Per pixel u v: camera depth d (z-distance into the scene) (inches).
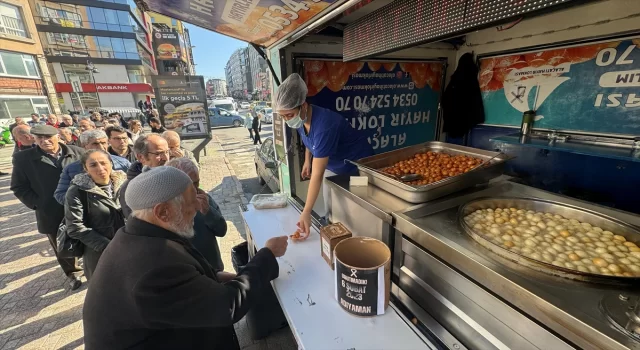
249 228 65.7
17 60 574.9
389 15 52.4
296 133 95.6
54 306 93.1
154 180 34.8
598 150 64.5
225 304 34.4
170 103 233.9
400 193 50.3
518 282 27.3
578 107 75.9
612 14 64.9
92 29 869.2
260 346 72.6
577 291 25.8
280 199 78.4
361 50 63.2
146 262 31.8
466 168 61.7
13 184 94.0
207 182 233.0
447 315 36.0
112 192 78.5
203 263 40.6
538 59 82.9
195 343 38.5
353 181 58.7
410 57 103.6
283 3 48.3
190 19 64.6
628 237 36.6
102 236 74.5
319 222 65.9
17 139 131.0
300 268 47.5
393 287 45.8
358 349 31.9
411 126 114.5
